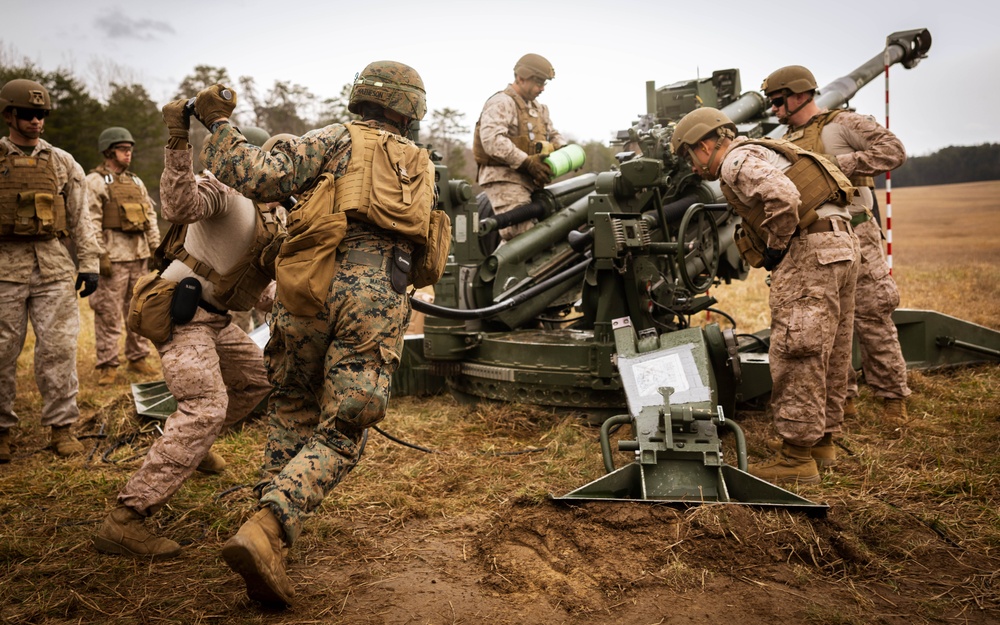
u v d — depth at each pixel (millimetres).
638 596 2742
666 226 5406
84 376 7223
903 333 6074
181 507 3697
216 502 3762
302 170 2787
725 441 4754
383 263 2846
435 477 4172
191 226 3244
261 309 3838
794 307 3871
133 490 3182
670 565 2904
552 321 6527
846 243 3875
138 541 3178
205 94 2736
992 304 9156
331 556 3176
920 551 3109
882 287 4906
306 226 2707
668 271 5414
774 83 4781
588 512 3260
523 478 4109
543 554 3061
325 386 2840
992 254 13344
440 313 5086
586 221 6309
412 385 6094
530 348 5250
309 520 3494
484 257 5957
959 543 3182
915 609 2670
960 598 2744
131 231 6957
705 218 5883
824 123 4711
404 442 4621
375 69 3041
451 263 5527
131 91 26406
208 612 2711
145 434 5047
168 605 2771
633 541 3057
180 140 2854
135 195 7047
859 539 3184
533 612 2670
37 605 2775
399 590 2854
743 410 5371
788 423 3951
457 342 5527
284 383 3070
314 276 2693
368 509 3689
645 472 3559
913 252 13977
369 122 3043
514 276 5965
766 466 4051
